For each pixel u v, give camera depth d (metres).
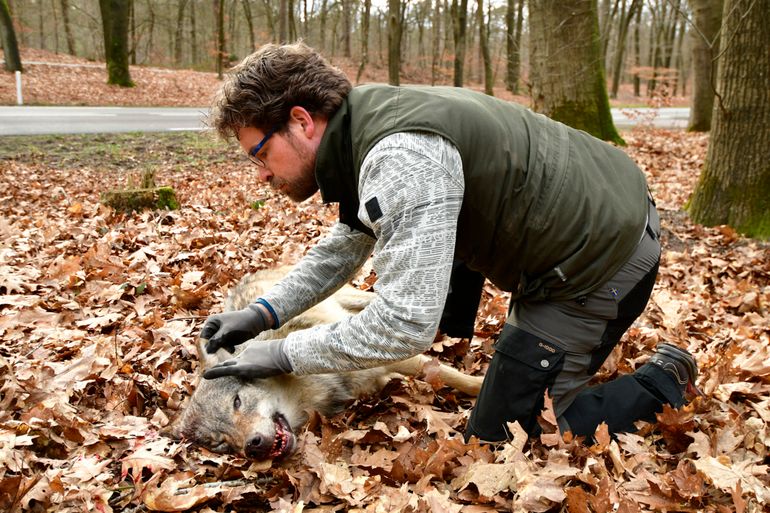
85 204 7.65
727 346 4.00
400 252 2.25
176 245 5.88
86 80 24.62
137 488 2.63
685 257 5.88
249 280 4.14
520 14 24.83
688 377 2.94
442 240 2.23
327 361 2.52
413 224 2.22
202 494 2.59
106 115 17.50
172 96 24.69
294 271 3.11
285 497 2.69
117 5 23.81
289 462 2.95
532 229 2.44
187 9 49.38
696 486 2.48
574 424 2.82
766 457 2.82
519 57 21.80
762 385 3.44
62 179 9.60
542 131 2.51
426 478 2.62
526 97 26.19
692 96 17.14
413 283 2.26
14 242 5.98
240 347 3.30
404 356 2.39
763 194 6.43
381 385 3.65
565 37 12.29
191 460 2.94
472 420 2.91
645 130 15.95
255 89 2.33
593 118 12.69
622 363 3.67
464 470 2.70
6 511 2.39
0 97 20.31
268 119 2.36
